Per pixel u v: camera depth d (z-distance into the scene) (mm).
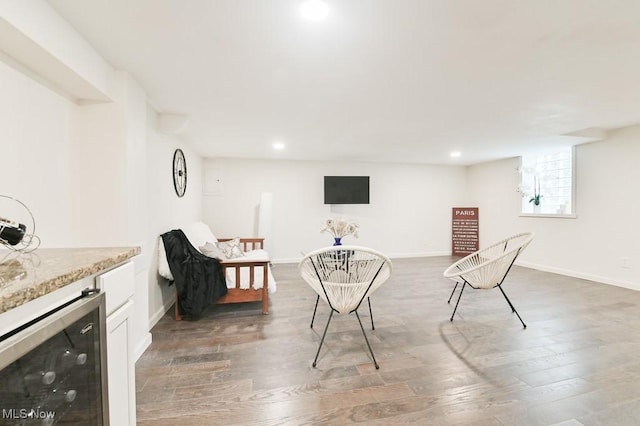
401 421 1441
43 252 1166
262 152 4918
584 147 4258
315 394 1652
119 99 1926
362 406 1553
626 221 3775
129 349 1185
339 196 5754
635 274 3695
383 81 2152
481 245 6176
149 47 1670
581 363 1980
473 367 1935
